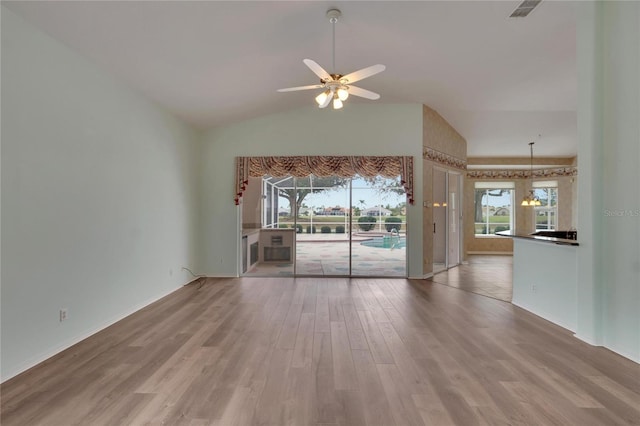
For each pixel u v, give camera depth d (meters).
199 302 4.29
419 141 5.78
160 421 1.86
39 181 2.65
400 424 1.84
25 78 2.54
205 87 4.25
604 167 2.88
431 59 4.17
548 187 9.35
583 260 3.01
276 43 3.58
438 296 4.61
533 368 2.49
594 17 2.85
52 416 1.90
